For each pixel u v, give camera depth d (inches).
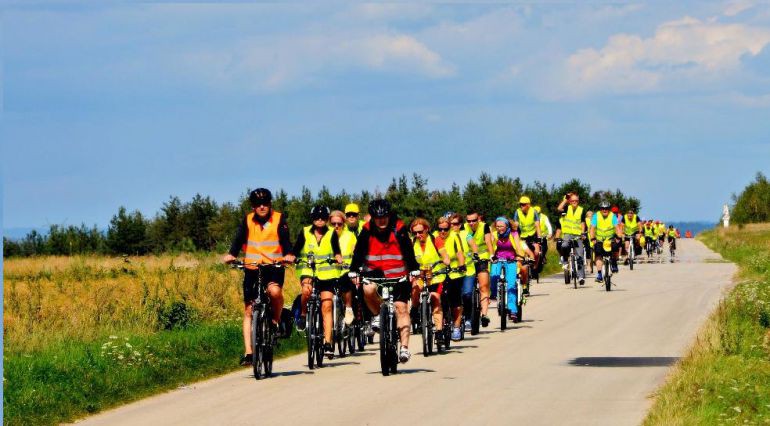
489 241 2196.1
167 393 1437.0
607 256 3203.7
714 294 2918.3
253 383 1505.9
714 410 1120.2
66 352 1787.6
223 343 1860.2
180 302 2423.7
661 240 6633.9
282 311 1663.4
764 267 3969.0
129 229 7568.9
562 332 2098.9
